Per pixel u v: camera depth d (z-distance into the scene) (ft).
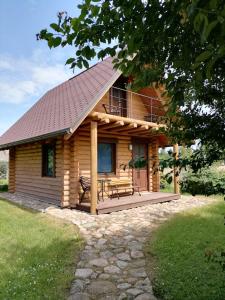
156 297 11.39
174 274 13.14
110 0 6.89
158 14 6.43
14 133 47.37
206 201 35.42
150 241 18.54
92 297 11.43
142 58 7.47
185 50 6.48
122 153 38.99
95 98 27.55
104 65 39.55
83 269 14.21
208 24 3.81
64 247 17.29
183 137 8.28
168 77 7.23
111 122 29.84
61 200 31.30
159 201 34.53
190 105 7.96
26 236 19.62
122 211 29.12
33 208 31.40
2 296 11.39
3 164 89.10
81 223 23.61
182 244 17.28
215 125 7.50
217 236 18.81
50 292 11.72
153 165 8.47
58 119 32.37
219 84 7.08
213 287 11.80
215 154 7.52
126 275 13.52
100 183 34.81
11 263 14.76
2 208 31.71
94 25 7.32
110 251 16.85
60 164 32.99
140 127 32.89
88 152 33.68
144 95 39.96
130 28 6.94
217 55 4.48
